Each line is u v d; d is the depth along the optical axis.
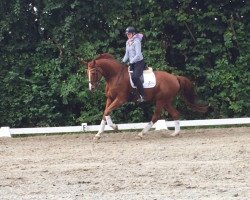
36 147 14.09
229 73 18.64
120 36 19.08
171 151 12.18
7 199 8.12
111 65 14.95
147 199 7.88
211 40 19.11
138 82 14.75
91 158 11.64
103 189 8.66
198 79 19.23
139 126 17.31
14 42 19.14
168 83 15.25
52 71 18.84
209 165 10.32
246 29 18.89
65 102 18.66
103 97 18.58
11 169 10.66
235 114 18.88
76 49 18.91
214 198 7.80
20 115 18.94
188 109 19.12
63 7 18.80
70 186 8.95
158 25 18.81
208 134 15.77
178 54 19.44
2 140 16.38
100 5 18.83
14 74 18.64
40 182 9.34
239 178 9.12
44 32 19.44
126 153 12.17
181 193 8.21
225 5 19.11
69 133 17.75
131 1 18.83
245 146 12.54
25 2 18.98
